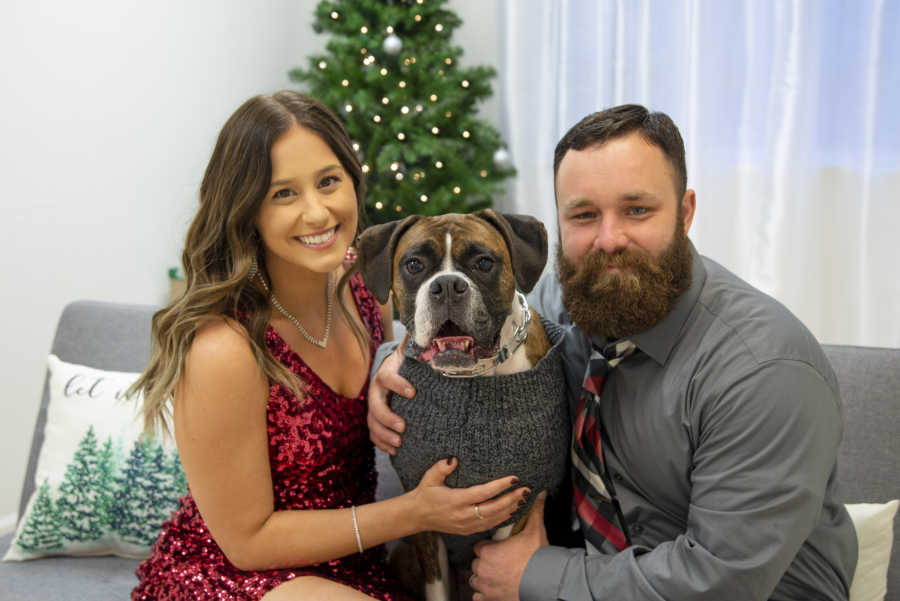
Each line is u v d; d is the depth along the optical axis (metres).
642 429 1.79
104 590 2.27
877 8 3.87
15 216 3.80
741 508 1.59
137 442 2.27
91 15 4.21
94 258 4.33
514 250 1.84
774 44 4.10
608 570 1.72
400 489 2.43
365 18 4.90
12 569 2.42
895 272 4.03
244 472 1.81
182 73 4.95
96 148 4.30
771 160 4.16
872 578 1.90
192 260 1.92
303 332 2.05
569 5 4.73
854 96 4.02
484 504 1.78
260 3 5.68
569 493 2.09
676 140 1.75
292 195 1.83
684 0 4.33
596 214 1.75
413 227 1.89
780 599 1.78
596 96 4.76
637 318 1.72
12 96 3.76
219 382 1.76
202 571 1.88
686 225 1.88
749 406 1.61
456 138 4.93
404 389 1.86
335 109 4.87
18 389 3.86
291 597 1.74
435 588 2.03
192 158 5.10
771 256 4.22
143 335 2.81
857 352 2.23
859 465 2.11
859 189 4.07
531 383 1.78
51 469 2.49
